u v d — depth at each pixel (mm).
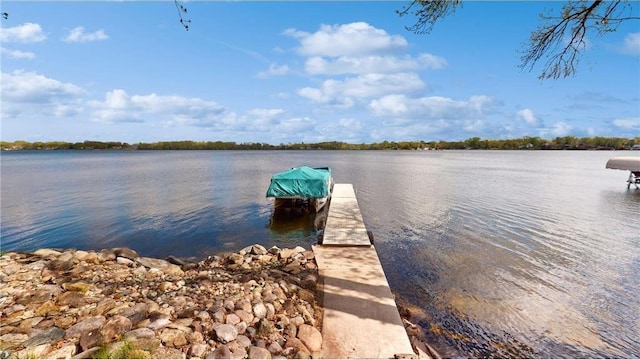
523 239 15234
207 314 5770
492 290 9891
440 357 6703
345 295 7613
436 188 33031
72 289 6746
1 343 4629
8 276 7617
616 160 33500
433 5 7465
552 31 7531
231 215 22047
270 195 21922
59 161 98312
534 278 10719
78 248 15438
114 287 7031
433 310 8672
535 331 7723
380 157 114000
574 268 11609
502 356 6824
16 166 74125
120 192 31859
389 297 7531
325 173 24281
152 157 124938
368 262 9883
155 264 10625
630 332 7703
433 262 12297
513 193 29641
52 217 21203
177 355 4633
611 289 9906
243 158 110500
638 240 14969
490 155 131500
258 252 11352
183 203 25953
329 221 15516
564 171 54469
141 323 5383
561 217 19797
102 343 4738
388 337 5969
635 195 28094
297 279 8453
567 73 7750
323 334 6031
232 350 4934
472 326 7906
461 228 17359
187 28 5363
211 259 10984
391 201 25562
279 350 5184
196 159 105688
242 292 7012
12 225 19312
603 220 18969
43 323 5285
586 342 7332
